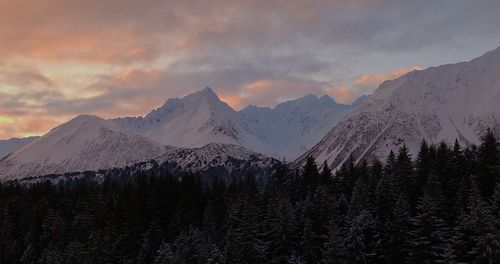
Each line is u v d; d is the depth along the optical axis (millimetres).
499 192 90312
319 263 96625
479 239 79125
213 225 123375
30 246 136375
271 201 114312
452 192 109500
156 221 130500
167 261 110250
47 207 157375
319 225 105562
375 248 94375
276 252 101875
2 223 152125
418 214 93875
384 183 105188
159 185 147875
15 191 186250
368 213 96750
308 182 136875
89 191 176375
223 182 165125
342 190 127688
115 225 132375
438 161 119812
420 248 87062
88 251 125375
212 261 102375
